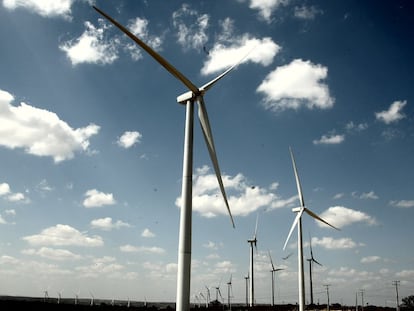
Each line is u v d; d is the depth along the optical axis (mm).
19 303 59469
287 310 90938
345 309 117625
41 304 61344
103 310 66125
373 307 127188
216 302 100562
